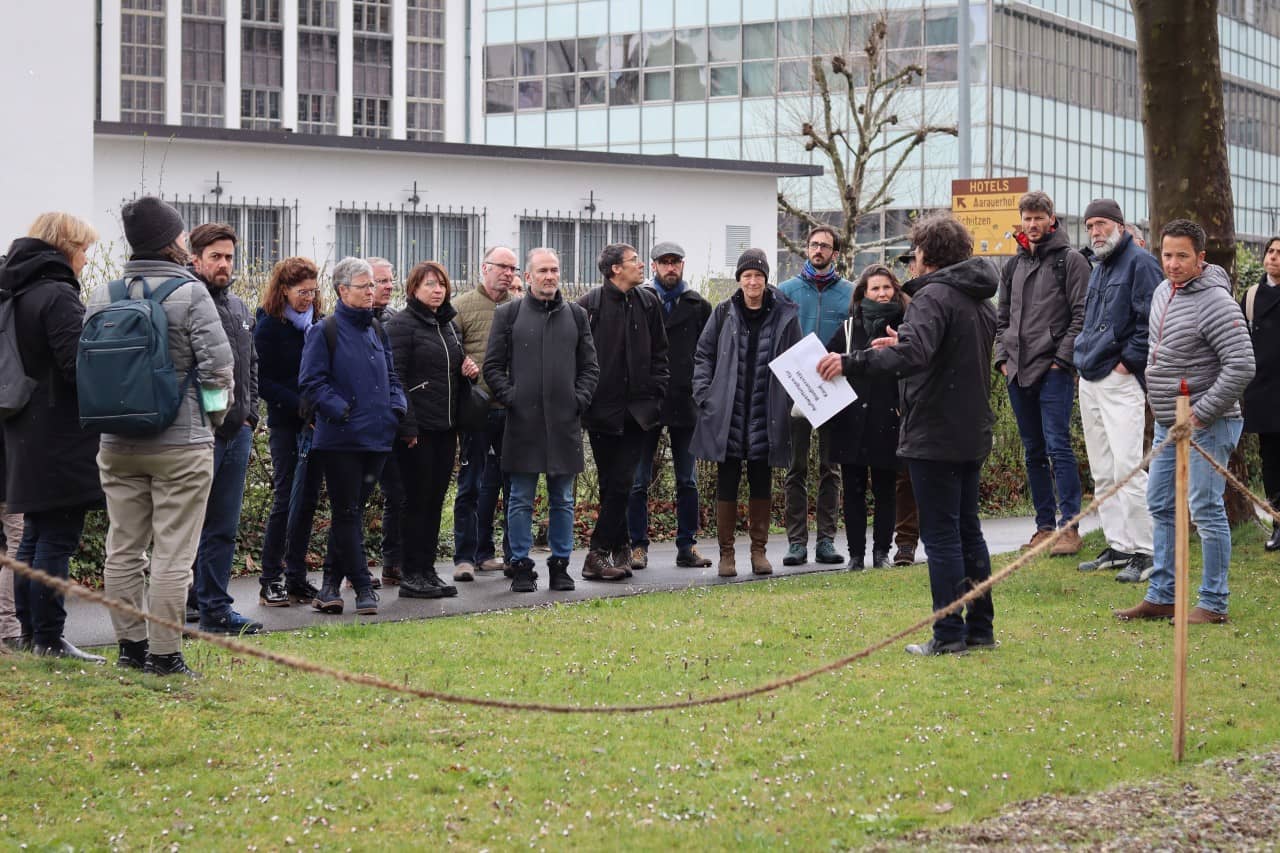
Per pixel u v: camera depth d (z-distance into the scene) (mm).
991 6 47750
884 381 11695
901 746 6633
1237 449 12352
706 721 7070
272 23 76438
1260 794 5969
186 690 7418
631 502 12289
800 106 47281
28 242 7805
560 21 57062
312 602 10289
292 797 5938
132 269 7602
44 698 7047
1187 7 11875
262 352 10188
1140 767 6340
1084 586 10633
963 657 8484
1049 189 51594
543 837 5500
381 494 12734
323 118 78125
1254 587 10391
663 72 54656
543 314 10867
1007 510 16922
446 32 81312
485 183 28594
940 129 32312
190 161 25125
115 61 72188
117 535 7699
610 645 8836
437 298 10445
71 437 7793
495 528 13945
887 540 12133
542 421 10766
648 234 30797
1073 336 11273
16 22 17078
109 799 5949
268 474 12203
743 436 11578
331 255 26766
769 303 11648
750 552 12906
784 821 5672
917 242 8500
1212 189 12008
